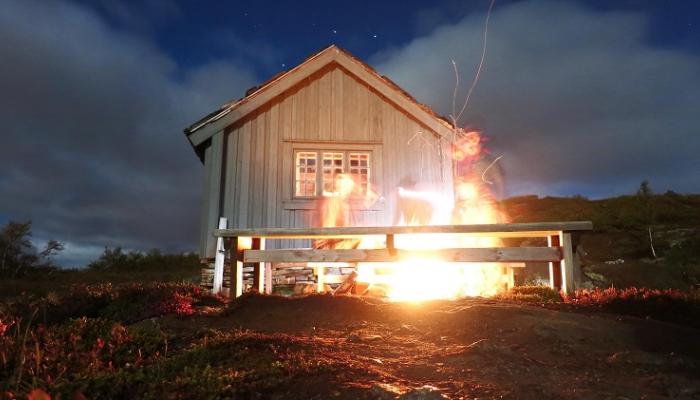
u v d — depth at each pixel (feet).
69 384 11.37
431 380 12.10
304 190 38.60
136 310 22.00
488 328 17.58
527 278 37.81
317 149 38.70
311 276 34.88
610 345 15.51
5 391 11.10
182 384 11.27
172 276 61.72
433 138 39.47
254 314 21.95
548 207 83.46
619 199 83.61
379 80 39.09
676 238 57.36
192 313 21.93
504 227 24.54
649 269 44.75
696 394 11.02
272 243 36.29
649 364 13.44
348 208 37.78
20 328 17.39
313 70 38.83
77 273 69.26
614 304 21.40
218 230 27.37
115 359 14.12
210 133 37.01
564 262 23.93
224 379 11.42
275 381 11.43
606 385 11.53
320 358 13.65
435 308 21.29
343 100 39.55
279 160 38.14
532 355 14.46
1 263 62.28
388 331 18.53
